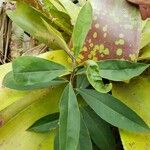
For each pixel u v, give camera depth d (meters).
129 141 0.25
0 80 0.27
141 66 0.25
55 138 0.25
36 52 0.33
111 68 0.25
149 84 0.28
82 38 0.25
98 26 0.27
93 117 0.27
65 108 0.23
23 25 0.29
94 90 0.26
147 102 0.27
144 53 0.28
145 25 0.29
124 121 0.25
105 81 0.28
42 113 0.28
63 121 0.23
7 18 0.37
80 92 0.26
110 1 0.28
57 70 0.24
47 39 0.29
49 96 0.28
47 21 0.30
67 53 0.26
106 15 0.28
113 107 0.25
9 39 0.37
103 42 0.27
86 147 0.25
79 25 0.25
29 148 0.26
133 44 0.27
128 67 0.25
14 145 0.27
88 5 0.24
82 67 0.26
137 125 0.25
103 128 0.27
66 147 0.22
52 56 0.29
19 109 0.28
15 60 0.23
